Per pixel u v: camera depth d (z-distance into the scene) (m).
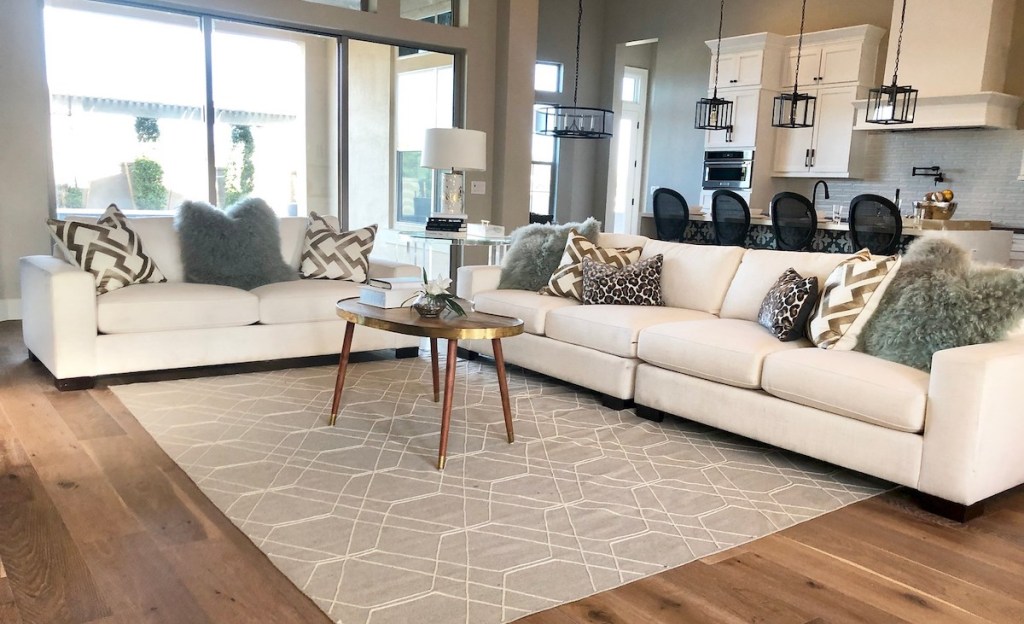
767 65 7.77
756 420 3.14
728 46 8.08
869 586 2.14
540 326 4.11
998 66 6.39
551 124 9.50
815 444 2.95
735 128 8.10
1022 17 6.37
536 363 4.15
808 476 2.98
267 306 4.16
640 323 3.69
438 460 2.89
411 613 1.90
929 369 2.82
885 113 6.29
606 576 2.14
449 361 2.87
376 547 2.24
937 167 7.07
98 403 3.52
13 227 5.32
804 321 3.31
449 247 7.40
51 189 5.49
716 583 2.13
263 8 5.94
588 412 3.71
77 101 5.53
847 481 2.94
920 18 6.60
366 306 3.31
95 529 2.29
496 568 2.15
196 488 2.61
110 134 5.70
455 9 7.14
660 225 6.95
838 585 2.14
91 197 5.71
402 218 7.24
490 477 2.82
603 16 9.80
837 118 7.46
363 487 2.67
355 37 6.57
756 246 6.89
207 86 6.03
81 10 5.45
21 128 5.25
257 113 6.33
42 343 3.86
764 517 2.58
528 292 4.52
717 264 4.03
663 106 9.43
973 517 2.63
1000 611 2.04
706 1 8.78
